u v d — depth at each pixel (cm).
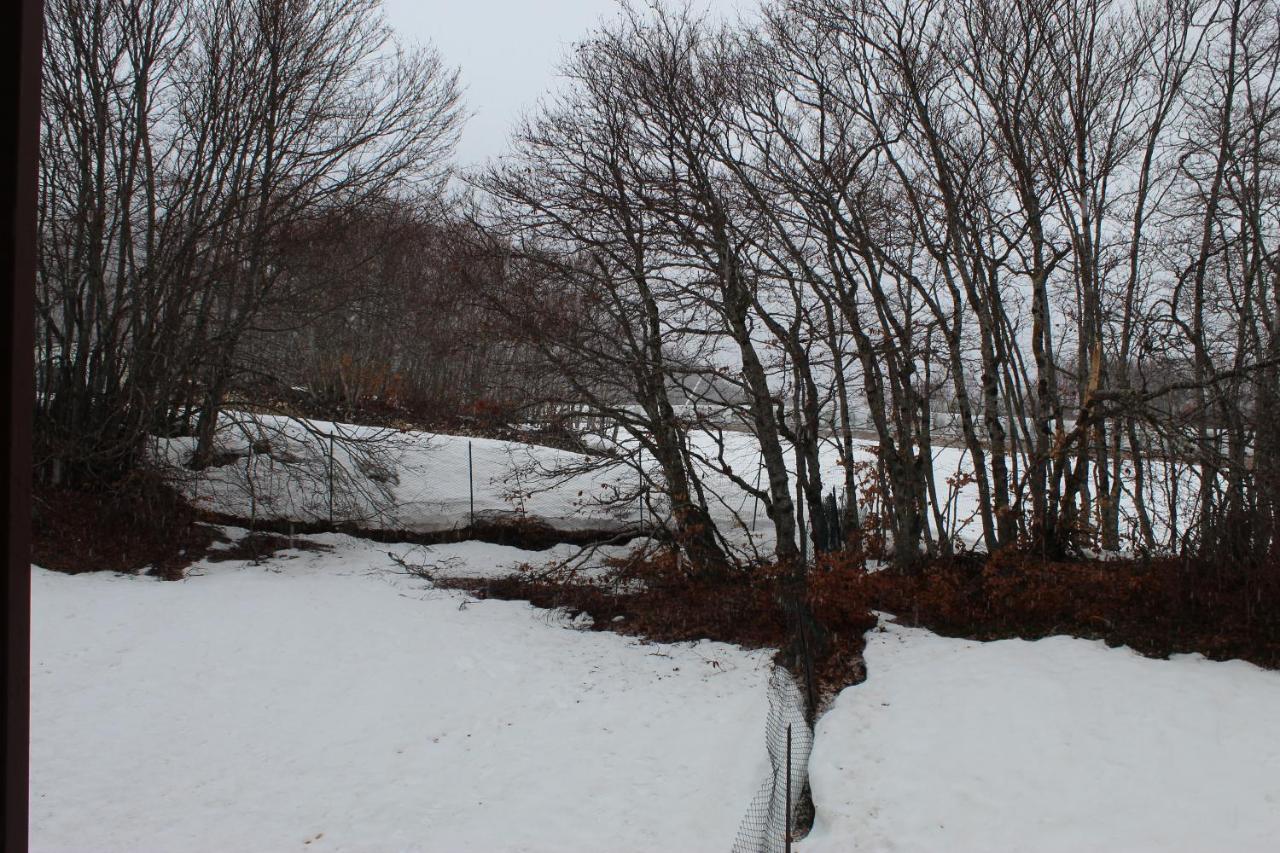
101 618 1477
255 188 2155
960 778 863
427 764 1013
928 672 1165
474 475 2358
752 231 1634
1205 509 1295
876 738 966
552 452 2519
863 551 1647
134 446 1950
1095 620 1305
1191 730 938
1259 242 1516
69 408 1986
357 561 1961
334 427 2269
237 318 2089
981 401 2609
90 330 1994
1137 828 754
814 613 1404
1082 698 1033
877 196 1773
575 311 1702
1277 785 812
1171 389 1312
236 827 860
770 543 2159
